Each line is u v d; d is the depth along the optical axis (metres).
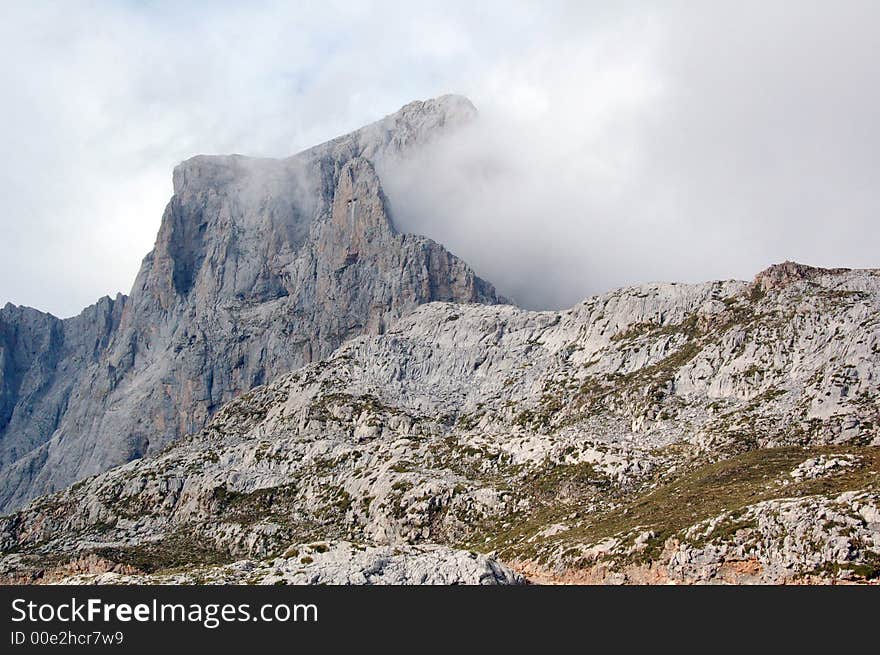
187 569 181.25
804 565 161.25
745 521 176.62
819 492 183.62
